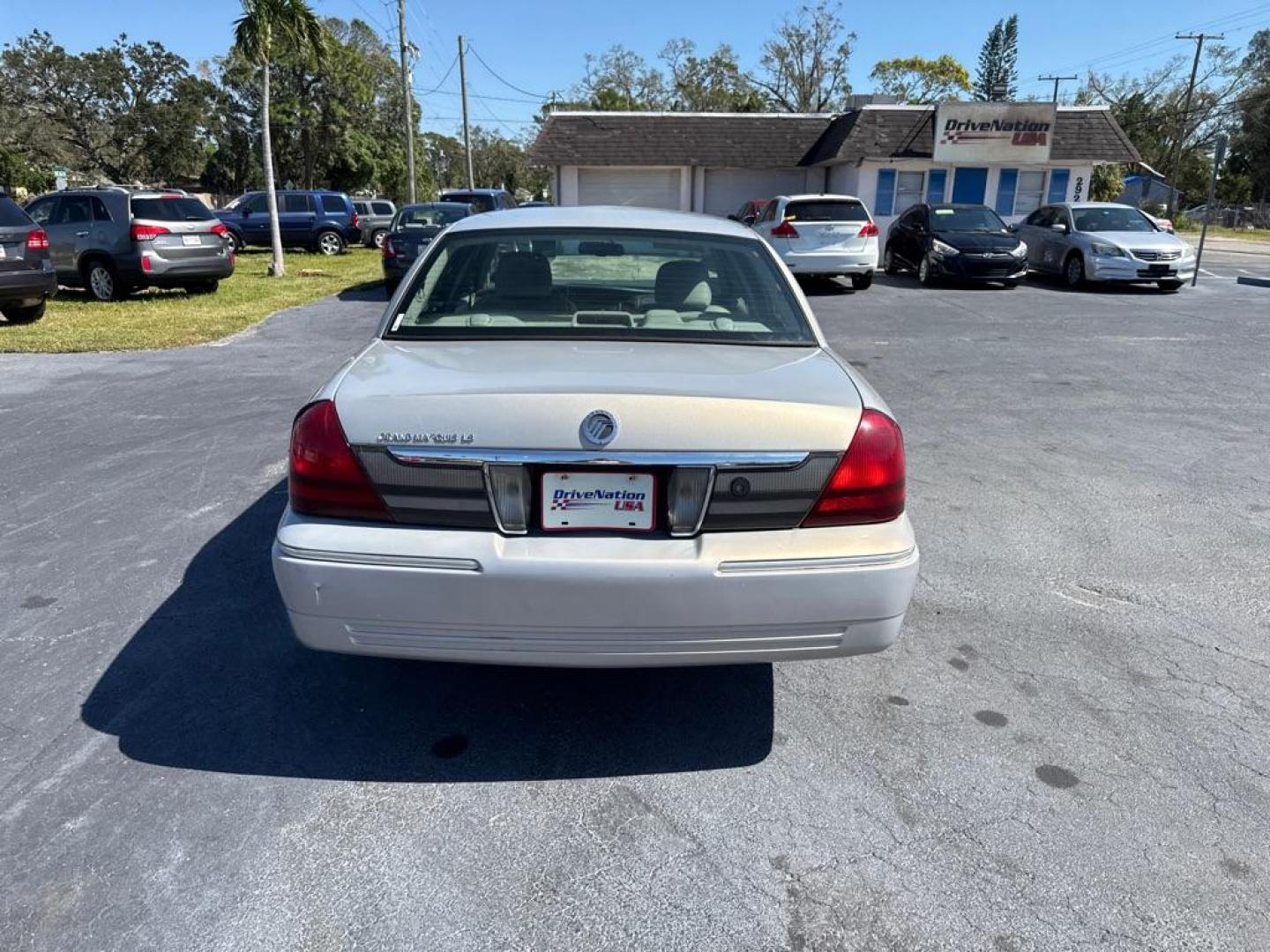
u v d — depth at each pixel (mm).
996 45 67438
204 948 2020
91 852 2293
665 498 2389
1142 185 66500
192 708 2955
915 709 3021
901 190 23109
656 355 2834
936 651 3406
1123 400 7602
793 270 15922
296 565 2391
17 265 10461
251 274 18812
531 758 2736
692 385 2479
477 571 2326
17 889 2166
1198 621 3670
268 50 18062
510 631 2377
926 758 2750
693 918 2129
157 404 7047
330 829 2402
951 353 9805
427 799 2537
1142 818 2486
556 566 2318
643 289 3367
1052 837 2410
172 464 5520
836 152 23141
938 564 4207
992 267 16359
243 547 4250
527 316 3236
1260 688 3170
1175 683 3193
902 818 2479
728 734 2871
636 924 2109
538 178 88500
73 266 13773
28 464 5516
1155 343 10469
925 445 6215
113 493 5000
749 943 2061
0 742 2742
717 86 57594
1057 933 2098
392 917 2117
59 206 13883
